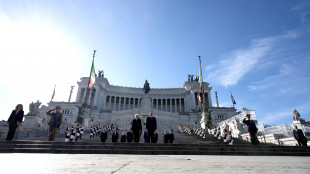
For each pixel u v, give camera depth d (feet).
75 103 221.25
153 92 300.61
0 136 58.75
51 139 40.60
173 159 16.96
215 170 9.27
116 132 52.03
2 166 10.12
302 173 8.12
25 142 32.01
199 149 33.68
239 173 8.21
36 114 101.35
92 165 11.21
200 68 112.98
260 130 78.59
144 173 8.21
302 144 43.86
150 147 32.99
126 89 297.33
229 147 34.22
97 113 215.51
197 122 225.76
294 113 68.03
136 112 163.02
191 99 265.75
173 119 181.68
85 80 254.88
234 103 242.17
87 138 65.00
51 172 8.36
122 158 17.52
